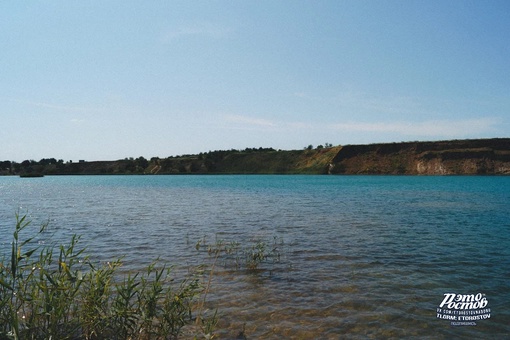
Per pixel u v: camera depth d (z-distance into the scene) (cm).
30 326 588
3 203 4097
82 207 3600
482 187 7175
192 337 730
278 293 1014
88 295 681
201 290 1024
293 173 17762
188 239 1828
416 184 8581
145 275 1167
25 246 1634
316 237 1888
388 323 822
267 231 2084
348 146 17512
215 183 9938
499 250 1572
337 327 799
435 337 759
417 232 2045
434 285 1093
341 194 5428
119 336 682
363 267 1295
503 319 847
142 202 4175
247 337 746
